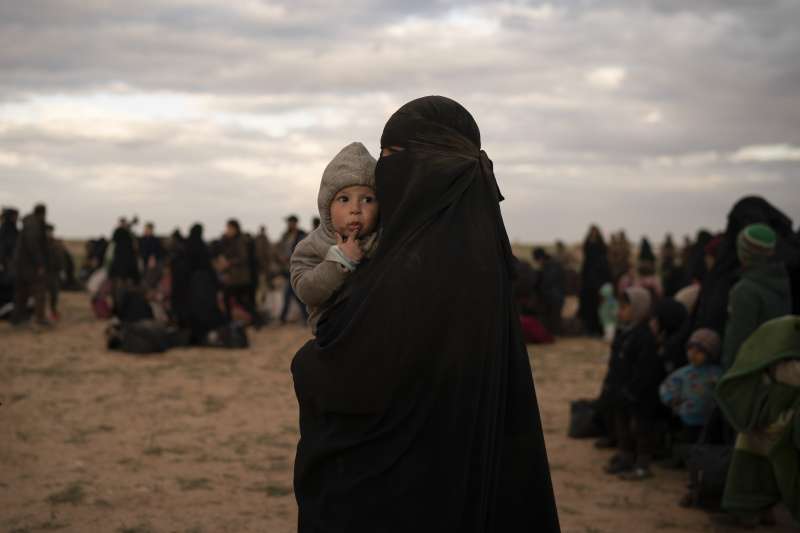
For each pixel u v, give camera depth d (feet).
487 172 8.00
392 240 7.52
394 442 7.28
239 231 53.06
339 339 7.35
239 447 23.86
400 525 7.14
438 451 7.18
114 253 57.57
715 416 19.70
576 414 25.93
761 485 16.58
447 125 8.00
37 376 34.19
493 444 7.43
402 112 8.05
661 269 76.59
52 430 25.12
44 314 50.96
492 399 7.38
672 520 17.98
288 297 57.21
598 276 51.72
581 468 22.43
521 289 49.08
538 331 48.01
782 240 20.51
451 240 7.42
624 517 18.15
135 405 29.22
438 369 7.21
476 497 7.22
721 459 18.44
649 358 21.52
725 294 20.53
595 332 52.16
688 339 21.79
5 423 25.70
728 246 20.84
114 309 43.27
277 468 21.75
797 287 20.74
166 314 45.96
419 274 7.28
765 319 17.53
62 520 17.15
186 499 18.88
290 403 30.48
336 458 7.50
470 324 7.25
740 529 17.43
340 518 7.30
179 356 41.42
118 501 18.58
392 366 7.22
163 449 23.35
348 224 7.93
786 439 15.83
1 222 55.62
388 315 7.23
